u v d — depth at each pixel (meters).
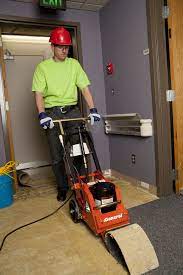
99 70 3.17
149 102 2.39
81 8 2.96
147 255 1.33
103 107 3.23
